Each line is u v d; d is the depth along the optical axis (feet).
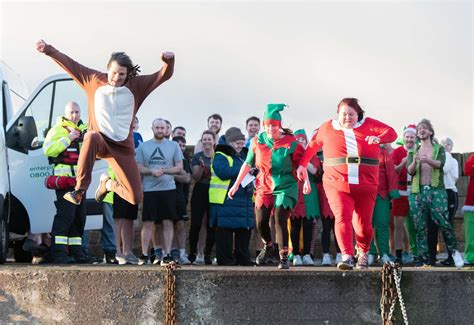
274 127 33.24
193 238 43.04
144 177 40.16
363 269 30.68
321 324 29.55
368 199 31.68
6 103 40.96
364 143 31.50
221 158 40.24
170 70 29.19
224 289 29.22
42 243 43.57
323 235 43.37
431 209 40.70
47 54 29.27
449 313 30.27
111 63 28.76
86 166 28.71
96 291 29.01
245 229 40.40
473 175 41.39
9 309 29.17
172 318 28.91
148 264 40.19
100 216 41.65
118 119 29.09
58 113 41.50
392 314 29.78
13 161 40.29
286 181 32.96
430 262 41.27
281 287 29.43
